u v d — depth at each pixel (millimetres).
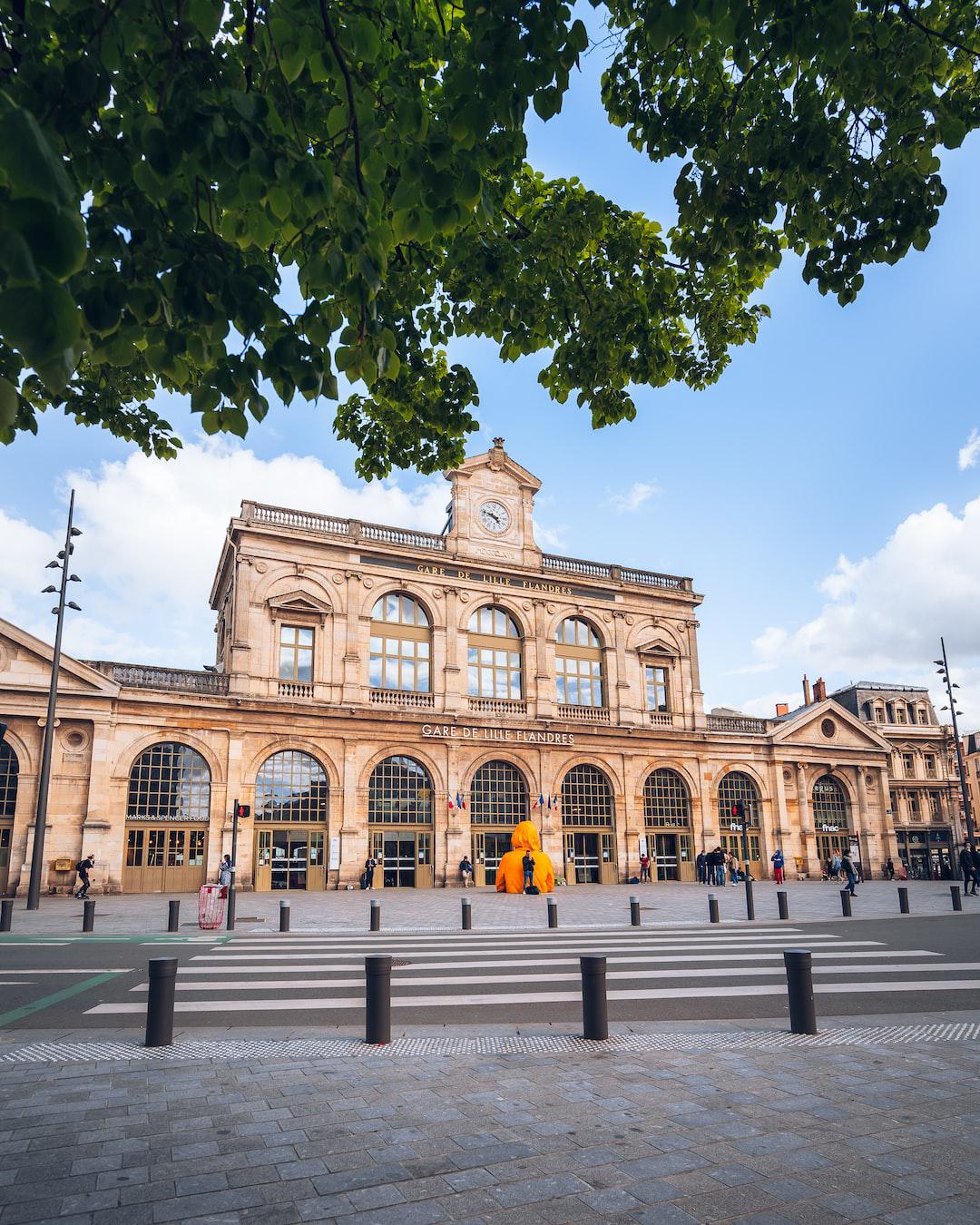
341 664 34188
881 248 6414
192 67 3455
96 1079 6855
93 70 3016
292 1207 4418
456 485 39469
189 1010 9945
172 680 31406
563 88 4156
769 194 6629
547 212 8453
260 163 3352
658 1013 9656
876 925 19656
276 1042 8172
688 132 6848
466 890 32062
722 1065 7125
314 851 32031
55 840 27734
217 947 15555
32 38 3307
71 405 8398
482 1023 9148
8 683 27703
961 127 5875
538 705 38719
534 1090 6445
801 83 6117
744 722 45469
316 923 19547
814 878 44000
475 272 8086
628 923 19672
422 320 8836
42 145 1876
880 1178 4738
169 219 3717
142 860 29125
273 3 3604
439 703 36156
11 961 13930
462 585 37969
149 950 15203
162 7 3273
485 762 36781
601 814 39375
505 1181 4719
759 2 4512
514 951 14859
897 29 5648
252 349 3961
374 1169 4914
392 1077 6836
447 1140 5379
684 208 7109
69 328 1989
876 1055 7453
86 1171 4926
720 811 42812
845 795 47219
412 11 4953
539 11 3863
